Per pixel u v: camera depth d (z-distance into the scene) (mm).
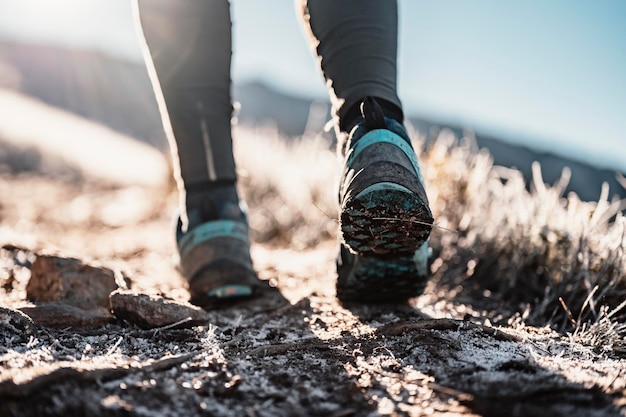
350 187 1478
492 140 14875
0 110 13039
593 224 2105
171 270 2816
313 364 1354
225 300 1958
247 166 5555
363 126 1580
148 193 6840
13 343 1427
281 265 2820
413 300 2086
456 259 2512
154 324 1632
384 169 1461
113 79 23625
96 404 1056
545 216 2393
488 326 1598
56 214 5836
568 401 1117
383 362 1358
